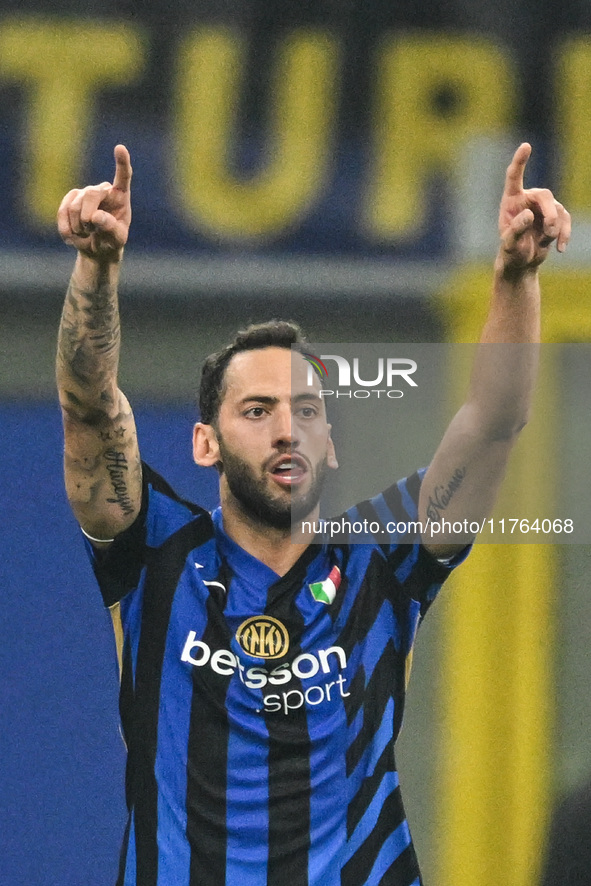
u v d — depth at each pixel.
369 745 11.80
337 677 11.87
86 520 12.20
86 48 28.95
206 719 11.70
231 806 11.47
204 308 27.83
